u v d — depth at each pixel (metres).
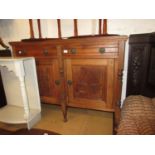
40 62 1.60
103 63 1.35
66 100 1.63
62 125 1.64
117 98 1.39
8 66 1.44
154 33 1.31
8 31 2.15
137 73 1.56
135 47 1.51
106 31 1.57
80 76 1.48
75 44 1.37
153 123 0.87
